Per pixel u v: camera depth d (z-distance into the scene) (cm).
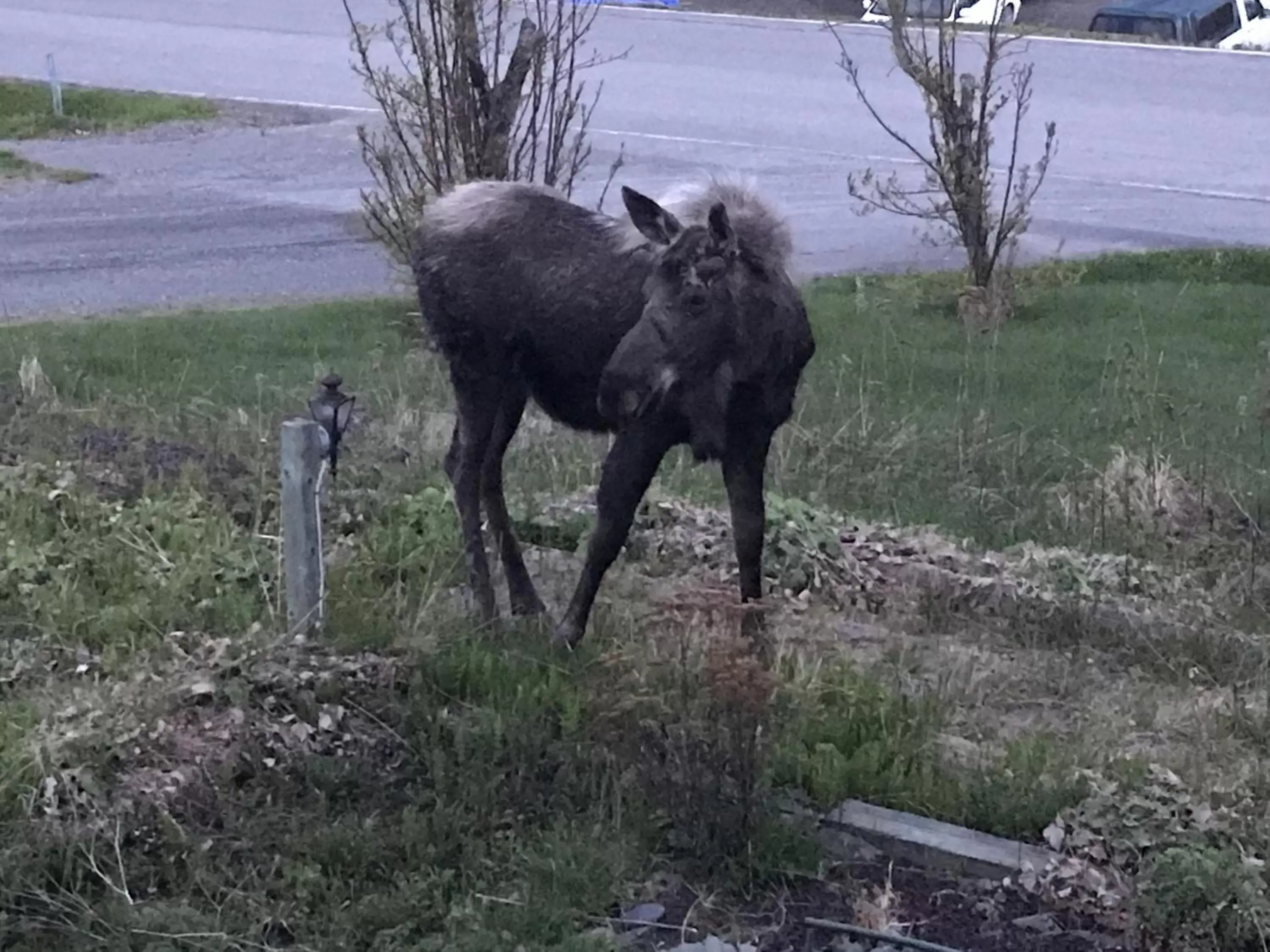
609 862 850
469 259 997
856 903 849
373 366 1473
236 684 914
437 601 1027
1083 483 1270
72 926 815
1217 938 832
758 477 967
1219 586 1140
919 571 1123
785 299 935
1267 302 1842
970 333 1653
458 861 859
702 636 945
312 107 2922
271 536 1093
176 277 1866
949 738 951
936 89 1791
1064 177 2434
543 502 1183
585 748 902
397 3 2806
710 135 2652
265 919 823
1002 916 849
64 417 1273
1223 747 959
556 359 988
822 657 997
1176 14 3669
